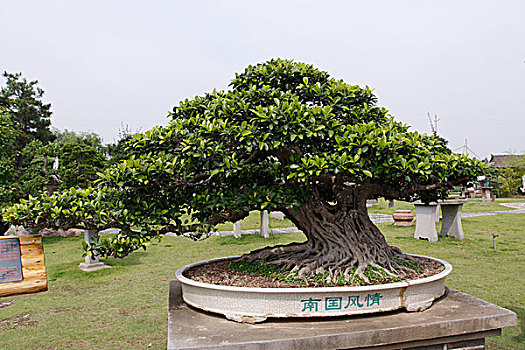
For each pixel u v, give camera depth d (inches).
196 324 151.3
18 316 252.2
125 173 143.9
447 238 526.9
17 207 139.3
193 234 171.9
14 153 652.7
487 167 178.2
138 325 233.8
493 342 202.8
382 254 189.5
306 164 149.8
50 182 667.4
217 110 164.7
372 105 190.7
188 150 155.3
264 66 187.8
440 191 206.4
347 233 189.6
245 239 536.1
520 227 623.5
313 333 139.5
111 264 402.3
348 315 153.6
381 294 155.7
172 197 173.8
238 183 184.1
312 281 167.3
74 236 637.3
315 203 192.2
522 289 288.0
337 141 154.7
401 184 182.2
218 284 167.0
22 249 137.9
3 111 579.2
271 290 148.9
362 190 195.6
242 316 151.5
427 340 149.4
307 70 184.9
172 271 370.9
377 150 149.3
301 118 147.7
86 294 300.2
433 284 169.2
